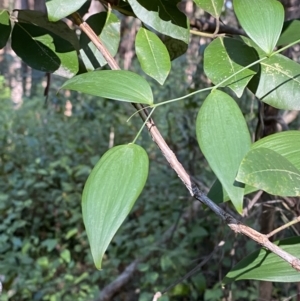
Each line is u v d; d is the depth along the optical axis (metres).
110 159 0.26
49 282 1.48
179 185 1.66
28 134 2.21
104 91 0.28
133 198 0.24
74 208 1.89
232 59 0.34
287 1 0.63
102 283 1.56
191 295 1.33
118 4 0.42
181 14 0.37
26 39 0.39
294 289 1.07
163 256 1.30
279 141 0.30
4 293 1.39
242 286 1.19
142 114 0.31
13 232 1.80
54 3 0.32
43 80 2.29
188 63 1.62
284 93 0.36
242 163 0.23
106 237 0.23
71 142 2.14
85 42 0.41
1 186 1.96
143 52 0.35
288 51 0.65
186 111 1.41
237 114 0.25
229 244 1.02
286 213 0.71
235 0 0.30
